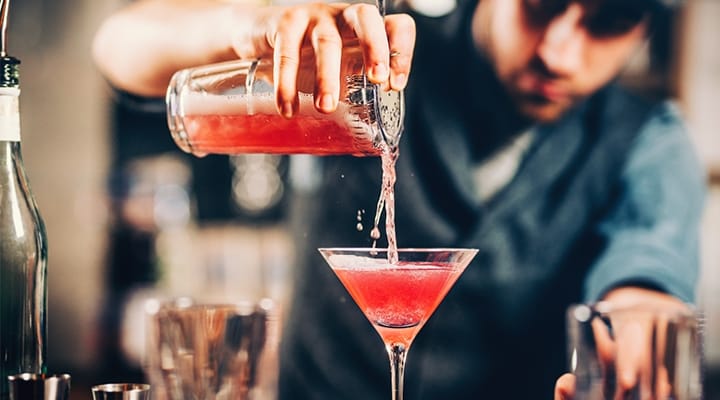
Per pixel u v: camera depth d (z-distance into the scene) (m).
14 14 4.56
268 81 1.26
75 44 4.58
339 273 1.29
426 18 2.34
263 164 4.33
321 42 1.13
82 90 4.57
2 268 1.14
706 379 3.75
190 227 4.35
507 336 2.36
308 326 2.32
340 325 2.30
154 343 1.28
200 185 4.47
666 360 1.18
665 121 2.38
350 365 2.30
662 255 2.06
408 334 1.27
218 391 1.28
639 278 1.97
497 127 2.30
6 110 1.14
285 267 4.26
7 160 1.15
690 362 1.19
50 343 4.48
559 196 2.33
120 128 4.61
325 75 1.13
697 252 2.27
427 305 1.26
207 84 1.30
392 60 1.18
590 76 2.28
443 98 2.32
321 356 2.31
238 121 1.28
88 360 4.38
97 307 4.34
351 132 1.22
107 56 1.74
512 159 2.32
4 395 1.14
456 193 2.32
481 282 2.34
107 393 1.02
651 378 1.18
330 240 2.31
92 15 4.56
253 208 4.34
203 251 4.34
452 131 2.32
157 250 4.28
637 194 2.28
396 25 1.19
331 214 2.31
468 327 2.36
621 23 2.21
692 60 3.73
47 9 4.59
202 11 1.56
